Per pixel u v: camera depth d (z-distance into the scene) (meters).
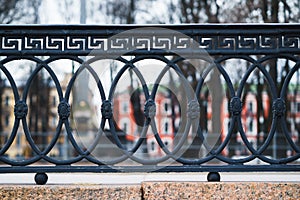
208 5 14.92
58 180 3.83
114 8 15.36
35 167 2.47
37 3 15.30
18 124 2.50
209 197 2.38
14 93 2.52
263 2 14.07
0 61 2.51
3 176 4.67
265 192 2.38
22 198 2.38
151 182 2.42
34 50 2.51
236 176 3.94
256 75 14.17
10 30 2.51
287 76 2.52
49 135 14.61
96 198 2.39
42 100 16.02
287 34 2.50
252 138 14.09
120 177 4.00
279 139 11.81
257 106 14.27
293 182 2.43
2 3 14.98
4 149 2.47
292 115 14.06
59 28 2.51
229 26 2.50
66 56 2.51
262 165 2.45
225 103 10.60
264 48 2.50
